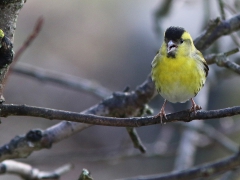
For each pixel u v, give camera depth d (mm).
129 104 7926
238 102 16062
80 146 17016
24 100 16391
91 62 18078
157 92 8055
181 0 13578
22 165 8359
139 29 18734
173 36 7637
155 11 11781
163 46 7680
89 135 17234
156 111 12125
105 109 7871
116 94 7977
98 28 18547
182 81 7461
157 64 7605
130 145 12352
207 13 11828
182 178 8680
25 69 10797
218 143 11219
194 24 16438
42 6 18094
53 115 5816
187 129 11312
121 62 18266
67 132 7469
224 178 10352
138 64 18234
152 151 11953
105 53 18312
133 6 19125
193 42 8328
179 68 7430
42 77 10844
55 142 7430
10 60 5562
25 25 17516
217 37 8633
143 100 7953
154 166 16641
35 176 8422
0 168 8062
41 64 17328
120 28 18734
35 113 5809
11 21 5664
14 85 16422
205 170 8695
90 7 18766
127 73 18141
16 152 7230
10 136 15273
